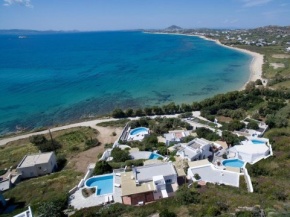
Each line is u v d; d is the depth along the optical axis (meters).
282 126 72.44
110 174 49.94
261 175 45.72
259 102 95.62
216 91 124.94
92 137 78.56
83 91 132.75
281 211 30.88
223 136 66.06
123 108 108.06
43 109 110.12
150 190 40.97
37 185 51.25
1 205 45.16
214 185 42.12
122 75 163.75
